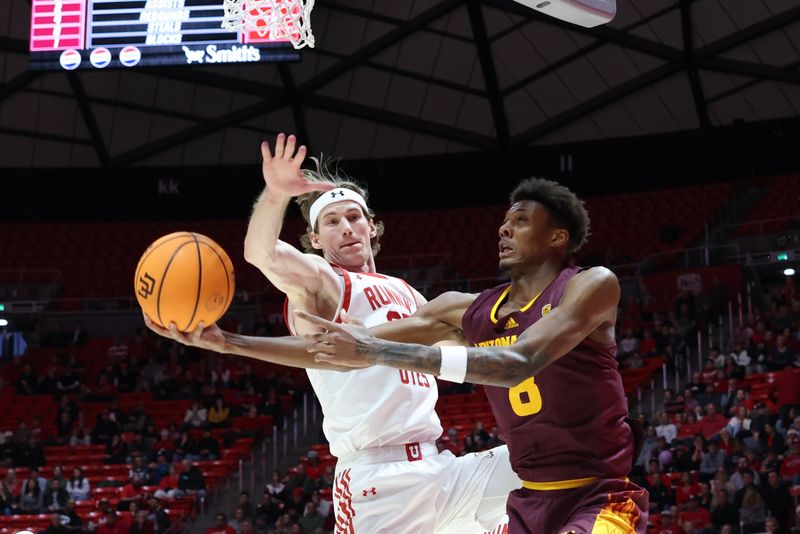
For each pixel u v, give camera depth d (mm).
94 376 18656
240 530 12547
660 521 10914
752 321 15961
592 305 2771
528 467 3012
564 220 3055
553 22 18844
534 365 2666
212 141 21938
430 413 3918
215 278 2893
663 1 18453
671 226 20703
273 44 14289
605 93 20359
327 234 4074
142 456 14711
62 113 20969
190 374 17719
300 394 17453
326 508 12422
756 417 12383
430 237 22094
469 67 20141
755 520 10523
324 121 21312
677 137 20938
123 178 22234
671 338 16234
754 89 19891
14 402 17375
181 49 14305
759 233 19391
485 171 21969
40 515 13031
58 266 21938
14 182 22062
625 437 2975
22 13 18484
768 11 18312
